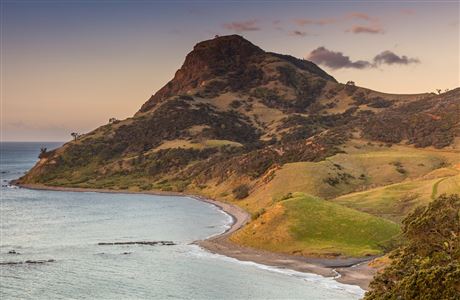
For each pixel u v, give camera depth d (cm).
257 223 12012
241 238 11769
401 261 4941
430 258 4569
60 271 8912
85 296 7381
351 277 8575
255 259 10019
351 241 10838
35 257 10175
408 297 3603
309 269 9175
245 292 7644
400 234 10925
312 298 7319
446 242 4816
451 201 5297
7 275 8562
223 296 7456
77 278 8425
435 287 3462
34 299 7212
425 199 12888
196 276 8625
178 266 9375
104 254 10525
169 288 7844
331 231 11206
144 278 8475
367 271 8975
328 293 7588
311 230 11281
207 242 11894
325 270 9075
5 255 10369
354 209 12938
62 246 11581
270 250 10825
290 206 12119
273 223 11675
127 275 8694
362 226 11212
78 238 12825
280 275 8731
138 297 7381
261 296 7412
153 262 9725
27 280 8256
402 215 12406
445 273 3475
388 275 4781
